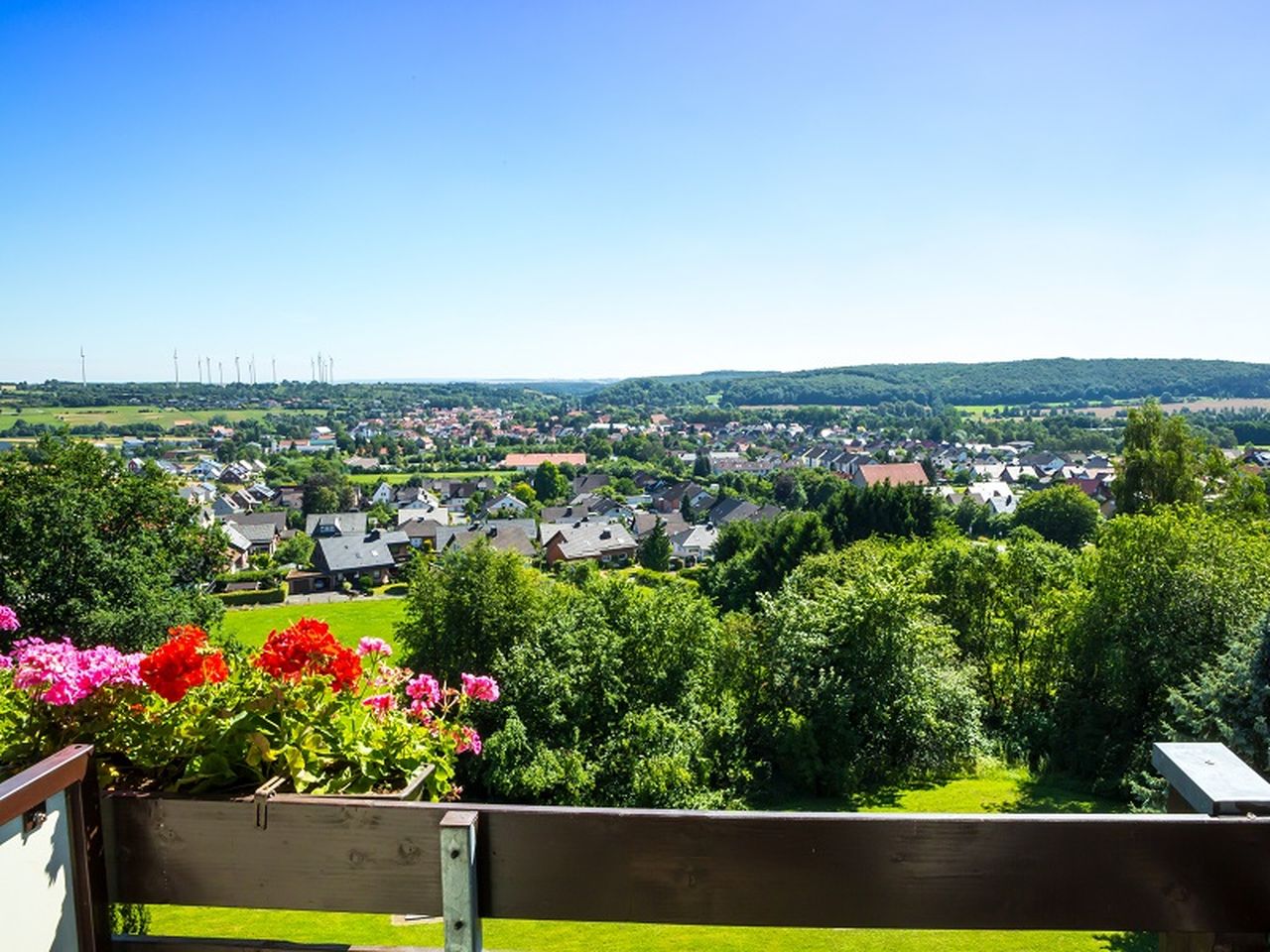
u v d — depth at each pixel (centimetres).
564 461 13288
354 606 4691
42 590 1585
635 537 7025
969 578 2300
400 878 182
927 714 1808
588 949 1073
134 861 192
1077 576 2231
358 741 229
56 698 203
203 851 190
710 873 171
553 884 175
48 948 169
